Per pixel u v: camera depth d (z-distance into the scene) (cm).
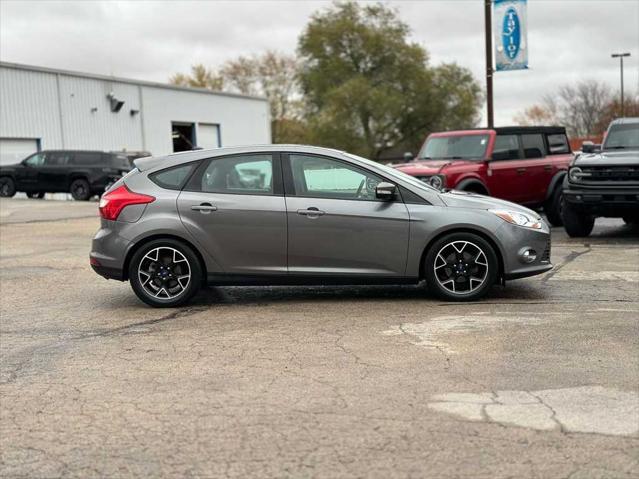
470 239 724
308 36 6425
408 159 1466
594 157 1229
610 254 1047
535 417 411
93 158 2875
